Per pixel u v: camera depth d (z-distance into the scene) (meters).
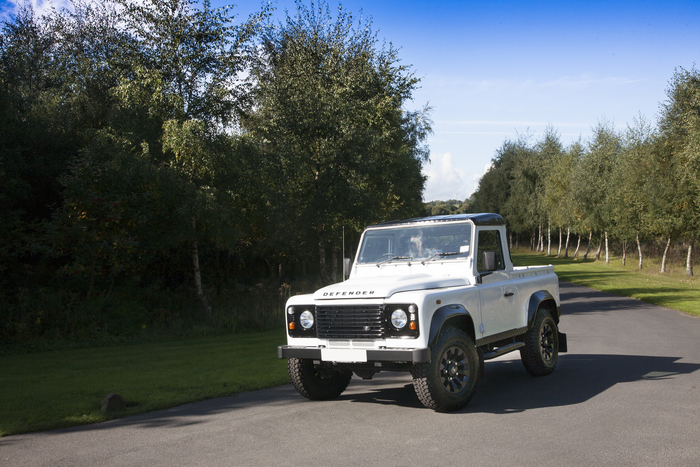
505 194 74.88
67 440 4.96
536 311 7.67
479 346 6.32
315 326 6.08
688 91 31.25
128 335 14.55
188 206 15.53
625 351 9.58
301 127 19.80
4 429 5.26
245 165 17.27
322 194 19.73
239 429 5.23
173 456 4.43
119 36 17.30
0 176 13.79
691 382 6.84
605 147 46.03
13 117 15.00
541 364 7.51
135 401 6.46
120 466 4.21
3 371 9.20
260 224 20.41
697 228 31.72
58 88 20.39
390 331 5.55
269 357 9.99
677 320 14.10
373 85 22.67
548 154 63.06
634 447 4.36
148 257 16.66
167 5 16.84
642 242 42.84
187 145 15.52
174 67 16.91
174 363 9.51
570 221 52.84
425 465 4.06
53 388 7.31
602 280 30.02
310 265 33.66
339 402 6.41
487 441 4.62
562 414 5.48
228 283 22.77
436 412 5.74
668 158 33.66
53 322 13.84
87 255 14.25
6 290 14.72
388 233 7.35
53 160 16.53
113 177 14.38
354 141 20.44
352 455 4.35
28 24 23.41
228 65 17.27
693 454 4.17
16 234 14.38
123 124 15.79
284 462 4.21
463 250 6.73
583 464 3.99
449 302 5.82
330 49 22.45
